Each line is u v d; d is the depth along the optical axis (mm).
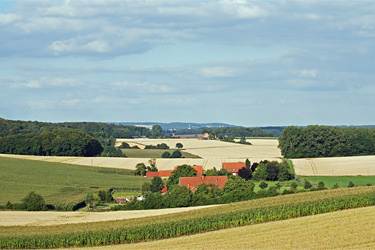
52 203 80625
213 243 45469
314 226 49000
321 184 90500
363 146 147375
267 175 109312
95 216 69312
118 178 114812
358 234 43469
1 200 82062
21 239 51781
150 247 46344
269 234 47250
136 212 72438
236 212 58906
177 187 80688
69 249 49844
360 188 76375
